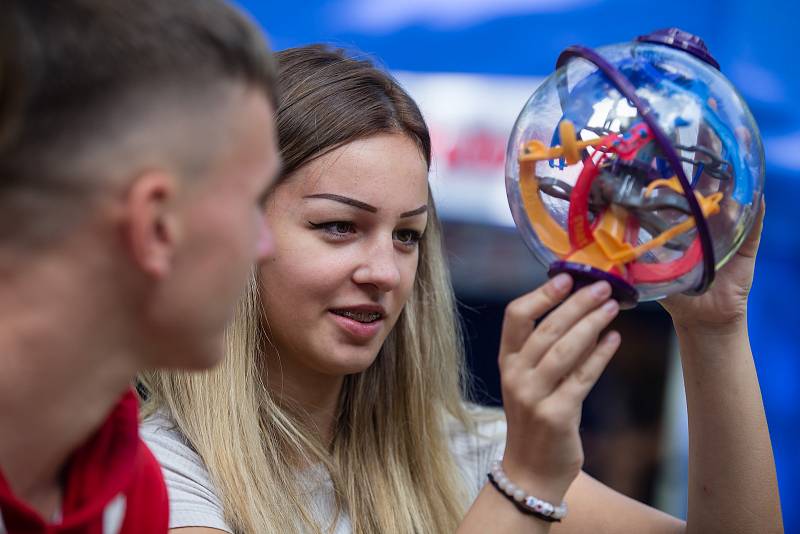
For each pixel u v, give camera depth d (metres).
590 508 5.09
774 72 8.49
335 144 4.41
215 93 2.40
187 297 2.46
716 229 3.36
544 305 3.25
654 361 10.30
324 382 4.87
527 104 3.53
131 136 2.27
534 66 8.73
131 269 2.38
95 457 2.71
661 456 10.16
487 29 8.88
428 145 4.77
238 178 2.50
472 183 8.83
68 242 2.30
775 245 8.59
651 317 10.33
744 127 3.42
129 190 2.29
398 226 4.57
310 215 4.43
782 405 8.62
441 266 5.46
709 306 4.41
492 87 8.81
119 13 2.27
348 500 4.90
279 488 4.63
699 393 4.55
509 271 9.84
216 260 2.48
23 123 2.19
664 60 3.37
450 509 5.21
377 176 4.42
